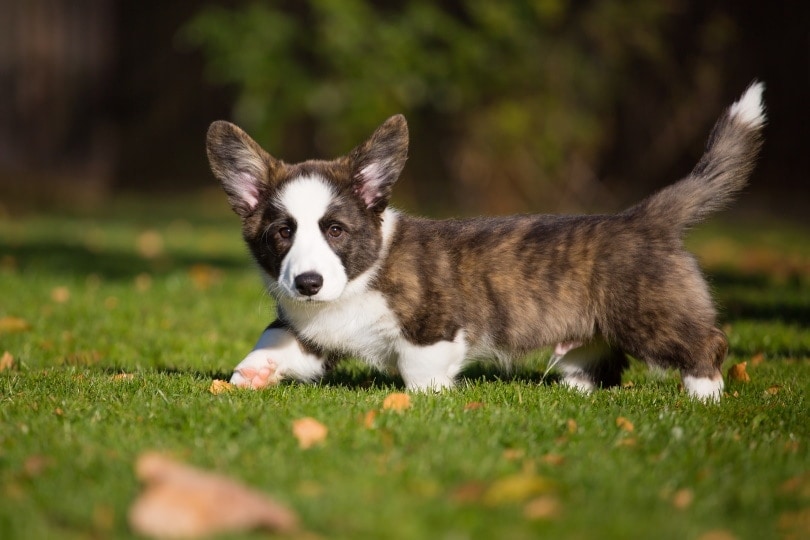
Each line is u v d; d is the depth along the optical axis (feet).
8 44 75.15
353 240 22.68
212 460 15.93
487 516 13.80
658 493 14.98
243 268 47.75
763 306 37.22
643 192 72.64
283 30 66.54
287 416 18.66
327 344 23.84
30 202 75.31
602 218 24.02
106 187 83.71
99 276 43.21
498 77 65.26
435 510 13.76
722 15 70.49
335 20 64.18
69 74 78.79
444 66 64.69
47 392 21.36
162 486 13.32
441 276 23.20
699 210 23.71
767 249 55.88
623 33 67.15
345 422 18.11
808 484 15.43
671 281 22.94
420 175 73.36
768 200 74.23
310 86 66.08
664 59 70.79
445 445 16.85
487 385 23.16
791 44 71.77
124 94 87.04
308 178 22.98
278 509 13.21
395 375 25.36
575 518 13.75
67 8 78.18
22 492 14.48
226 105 87.04
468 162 68.59
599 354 25.29
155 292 39.09
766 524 13.99
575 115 67.41
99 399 20.68
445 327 23.02
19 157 76.33
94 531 13.08
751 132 23.89
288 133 74.54
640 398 21.68
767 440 18.25
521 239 23.89
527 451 17.12
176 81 86.94
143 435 17.57
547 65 66.44
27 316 33.17
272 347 23.77
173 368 26.55
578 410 19.89
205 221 69.87
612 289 23.20
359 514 13.51
